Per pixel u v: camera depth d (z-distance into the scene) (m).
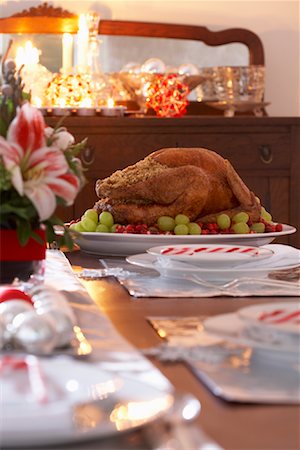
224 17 3.82
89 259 1.81
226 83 3.65
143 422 0.63
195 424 0.68
